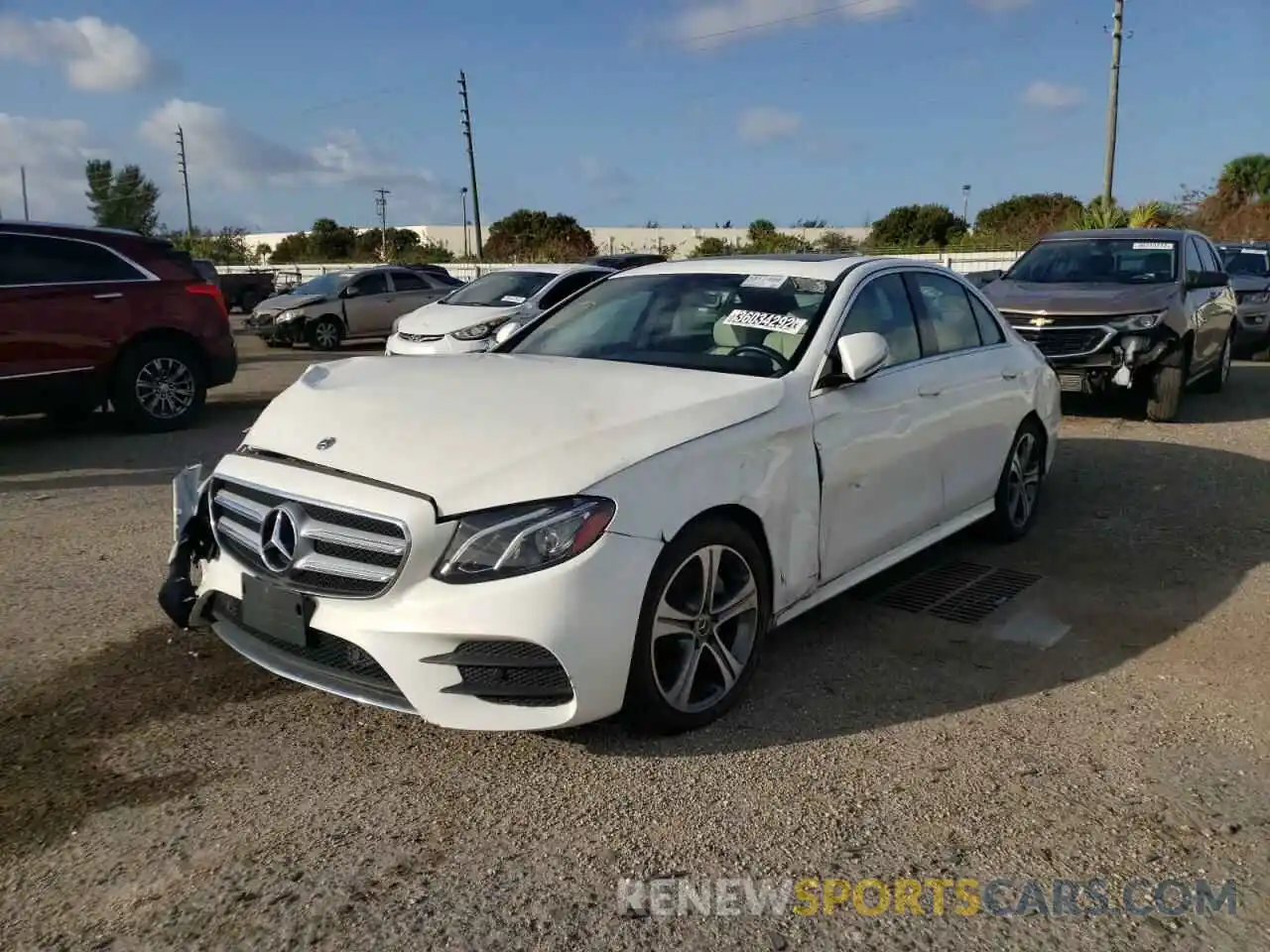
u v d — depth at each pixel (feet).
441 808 9.96
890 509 14.52
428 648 9.78
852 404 13.47
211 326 31.65
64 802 10.03
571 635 9.80
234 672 13.01
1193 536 19.30
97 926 8.25
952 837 9.55
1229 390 39.55
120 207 218.38
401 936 8.14
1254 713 12.12
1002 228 135.03
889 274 15.70
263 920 8.32
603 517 10.02
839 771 10.71
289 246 204.54
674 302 15.05
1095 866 9.16
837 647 14.01
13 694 12.39
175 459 26.86
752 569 11.82
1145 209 91.81
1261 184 123.85
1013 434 18.10
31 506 21.71
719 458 11.25
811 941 8.16
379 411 11.54
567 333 15.47
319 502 10.25
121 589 16.25
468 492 9.94
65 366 28.73
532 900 8.59
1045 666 13.43
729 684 11.79
